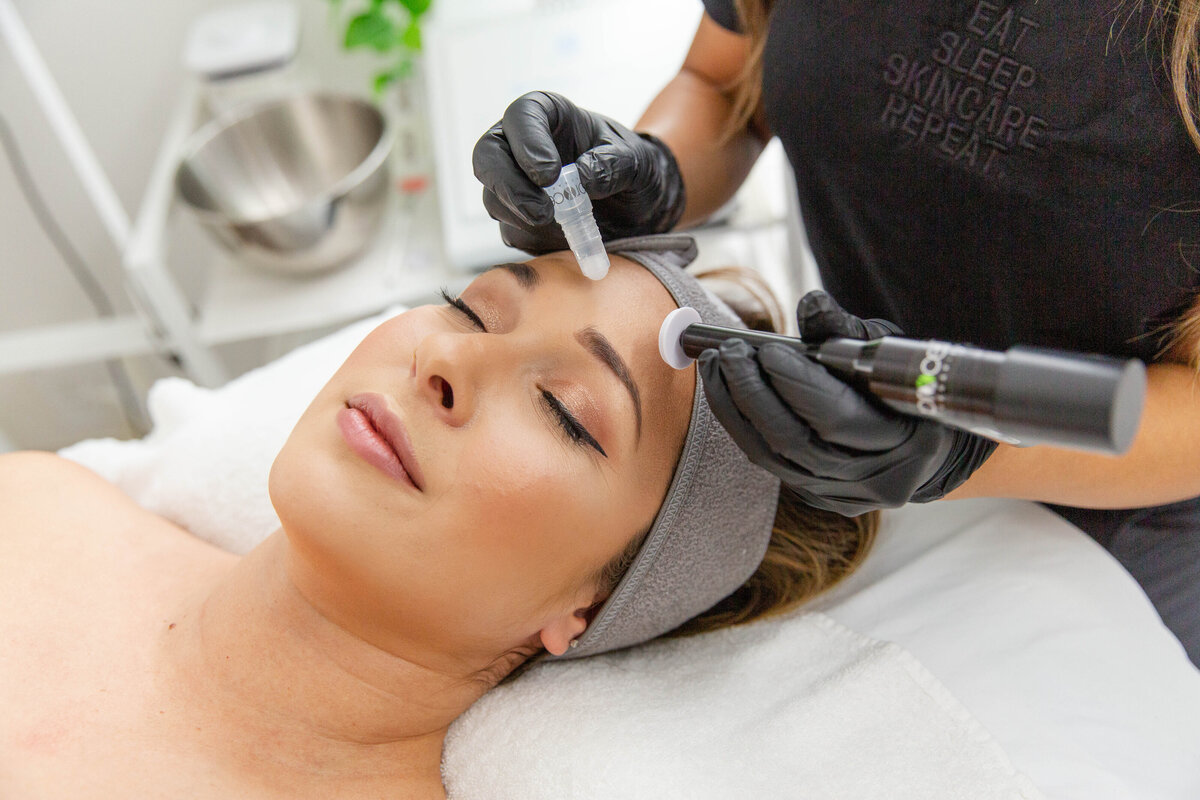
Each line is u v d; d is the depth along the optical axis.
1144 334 0.76
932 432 0.55
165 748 0.77
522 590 0.75
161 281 1.46
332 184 1.76
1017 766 0.78
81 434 2.18
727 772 0.80
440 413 0.72
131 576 0.92
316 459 0.73
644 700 0.87
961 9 0.75
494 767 0.83
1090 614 0.87
